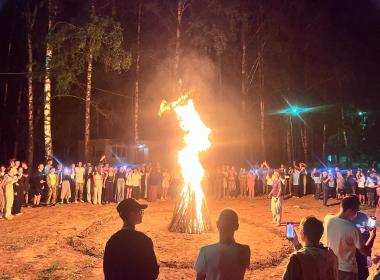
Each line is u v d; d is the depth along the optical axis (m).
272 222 16.17
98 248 11.52
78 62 24.41
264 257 10.95
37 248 11.58
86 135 25.33
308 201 23.27
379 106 38.59
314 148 41.94
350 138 40.19
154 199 22.73
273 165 38.59
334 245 5.48
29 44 24.12
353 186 23.19
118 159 32.16
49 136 23.83
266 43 33.91
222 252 4.42
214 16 30.17
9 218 15.80
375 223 6.27
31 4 24.92
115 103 34.06
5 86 33.88
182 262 10.34
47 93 23.98
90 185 20.84
